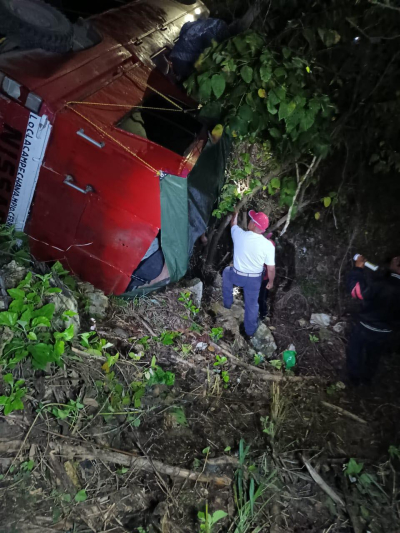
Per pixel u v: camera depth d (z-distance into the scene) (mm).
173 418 3465
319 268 5949
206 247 5691
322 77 5641
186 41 4684
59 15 4125
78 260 4152
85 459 2893
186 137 4266
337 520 3090
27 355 3064
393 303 3926
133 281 4348
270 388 4234
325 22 5324
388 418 4109
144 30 5090
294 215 5656
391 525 3072
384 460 3615
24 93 3463
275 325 5332
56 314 3375
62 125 3543
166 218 3816
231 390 4070
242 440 3330
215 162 4426
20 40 3828
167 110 4328
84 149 3627
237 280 4723
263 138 4969
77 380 3232
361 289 3984
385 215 6121
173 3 6000
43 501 2627
